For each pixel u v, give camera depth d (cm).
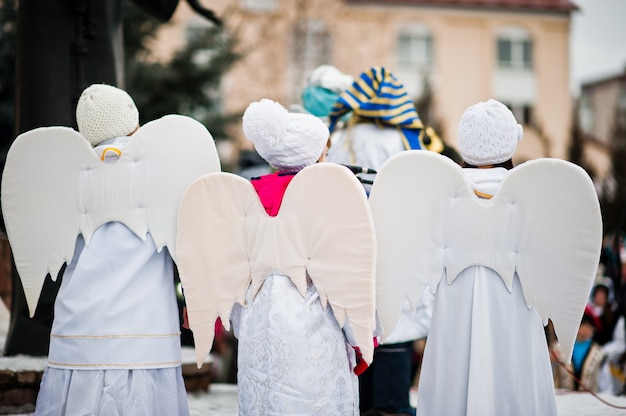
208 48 1595
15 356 624
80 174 450
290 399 399
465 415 416
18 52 653
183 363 664
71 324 435
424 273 422
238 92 2628
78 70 648
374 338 432
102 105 452
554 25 3509
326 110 620
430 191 419
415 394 736
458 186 417
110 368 428
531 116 3509
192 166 443
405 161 417
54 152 452
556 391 704
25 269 461
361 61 2848
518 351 414
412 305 423
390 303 424
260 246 418
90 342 430
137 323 433
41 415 438
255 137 428
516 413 412
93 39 653
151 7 703
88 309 432
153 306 438
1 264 772
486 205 414
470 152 432
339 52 2794
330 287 405
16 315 630
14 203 460
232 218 426
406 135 562
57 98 644
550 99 3522
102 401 425
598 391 829
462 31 3441
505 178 412
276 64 2605
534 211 411
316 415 400
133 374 430
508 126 428
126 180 441
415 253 421
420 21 3388
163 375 438
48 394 438
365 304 401
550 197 409
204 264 431
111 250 439
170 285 448
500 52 3488
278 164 432
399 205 420
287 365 401
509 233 413
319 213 407
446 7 3403
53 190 454
